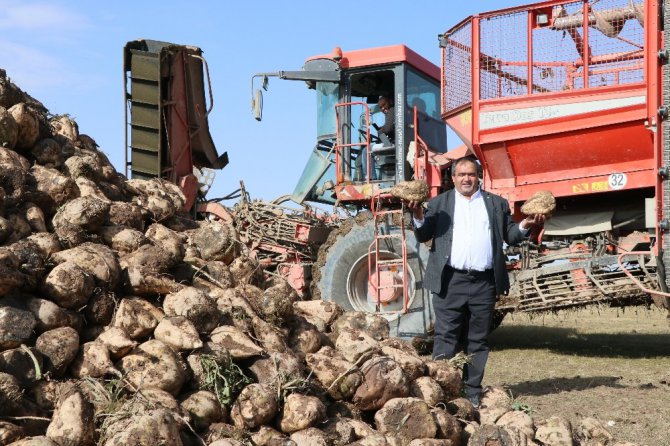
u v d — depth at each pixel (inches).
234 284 189.3
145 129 398.3
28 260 150.4
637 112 328.5
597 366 346.0
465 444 173.0
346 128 409.4
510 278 362.3
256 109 386.9
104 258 161.3
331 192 425.4
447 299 230.5
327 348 173.8
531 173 357.1
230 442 135.1
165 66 399.2
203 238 195.3
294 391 155.6
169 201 213.6
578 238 360.2
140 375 144.2
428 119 414.9
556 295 354.6
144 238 179.9
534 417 224.1
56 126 217.2
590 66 342.0
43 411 136.9
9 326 141.3
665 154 307.3
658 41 316.2
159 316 159.0
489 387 217.6
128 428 127.0
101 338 149.6
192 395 147.3
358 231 386.0
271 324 173.9
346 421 156.8
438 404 176.2
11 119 186.1
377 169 406.9
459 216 230.2
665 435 219.5
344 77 410.9
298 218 442.0
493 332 486.0
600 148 338.6
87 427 132.0
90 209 173.9
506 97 356.5
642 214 346.3
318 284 392.8
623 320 560.4
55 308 148.2
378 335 197.3
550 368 341.4
